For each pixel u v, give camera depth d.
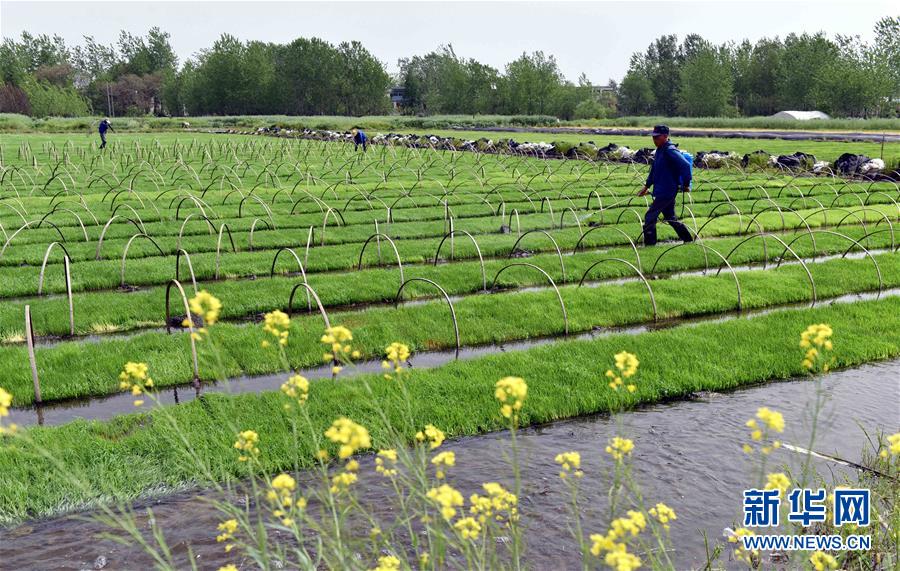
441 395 9.32
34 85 116.69
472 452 8.05
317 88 130.62
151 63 168.12
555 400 9.23
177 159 43.06
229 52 128.62
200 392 9.97
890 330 12.08
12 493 7.04
